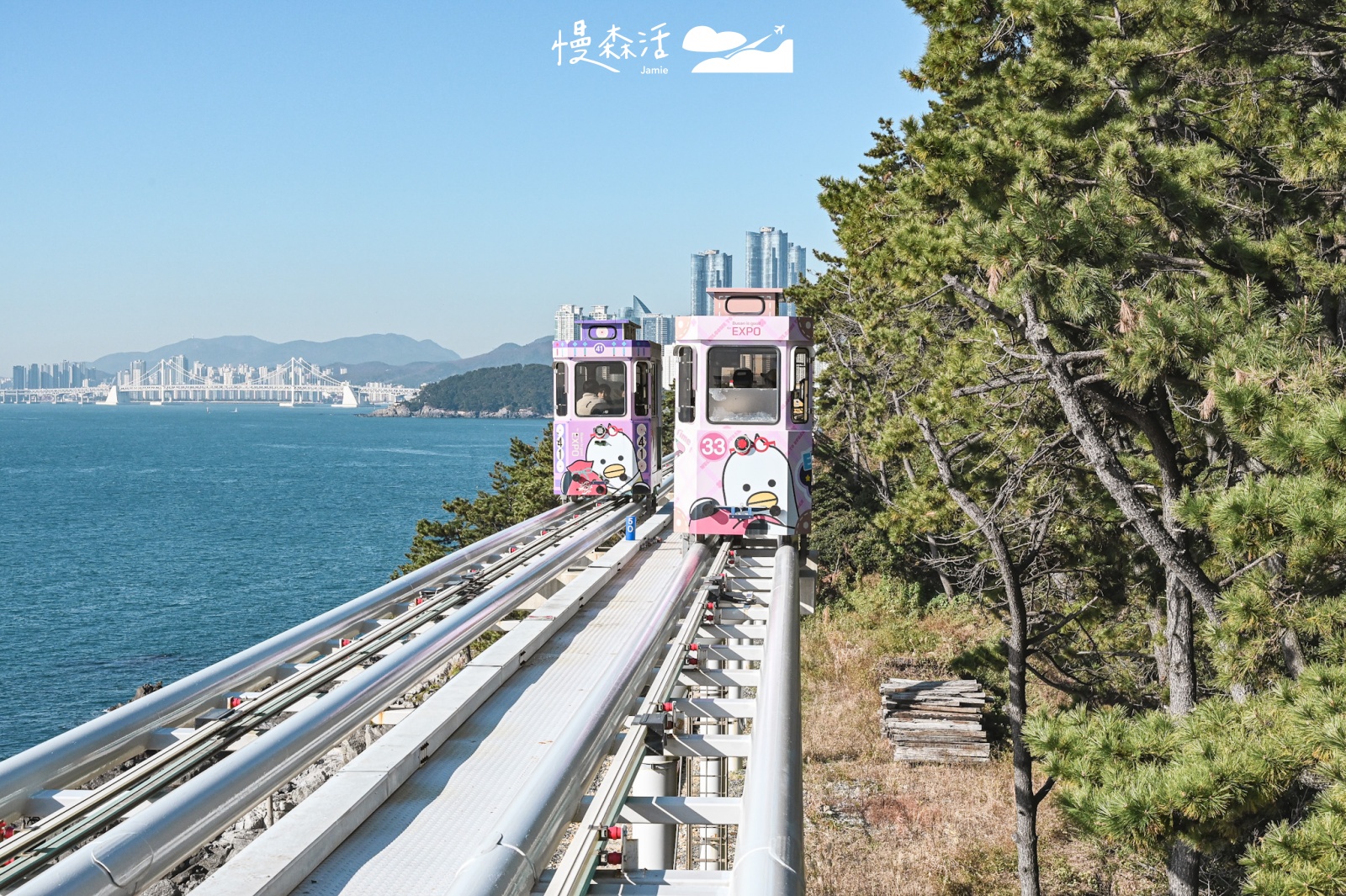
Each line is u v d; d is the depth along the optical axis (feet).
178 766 23.07
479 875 16.11
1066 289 36.60
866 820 69.26
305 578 268.00
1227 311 33.96
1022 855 53.52
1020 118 37.99
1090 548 61.11
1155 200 36.24
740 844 15.83
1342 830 24.34
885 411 69.97
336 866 19.39
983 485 60.64
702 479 50.44
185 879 40.16
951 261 40.88
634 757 23.80
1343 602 30.14
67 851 19.44
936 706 87.40
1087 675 71.92
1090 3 41.14
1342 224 36.50
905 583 125.49
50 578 269.23
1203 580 38.50
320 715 24.98
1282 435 27.04
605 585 46.06
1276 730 27.48
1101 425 55.01
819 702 94.02
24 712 154.61
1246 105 39.78
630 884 19.35
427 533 144.36
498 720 27.66
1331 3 36.63
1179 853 40.42
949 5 46.96
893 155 90.27
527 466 150.92
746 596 43.78
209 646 195.93
